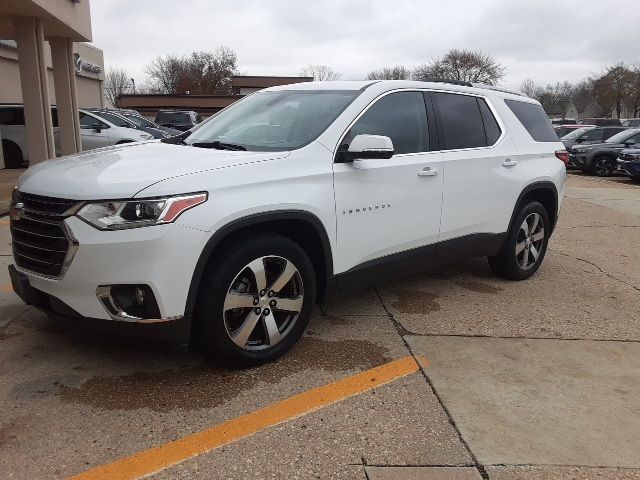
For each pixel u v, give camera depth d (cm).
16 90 1881
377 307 466
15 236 335
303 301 362
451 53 6906
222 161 331
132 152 371
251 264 328
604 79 7238
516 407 316
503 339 409
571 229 856
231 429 284
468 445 278
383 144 354
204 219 301
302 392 322
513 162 510
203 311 316
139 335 302
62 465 253
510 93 557
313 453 268
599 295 519
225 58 8044
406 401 317
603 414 312
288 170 345
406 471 257
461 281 548
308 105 413
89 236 289
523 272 551
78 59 2431
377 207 395
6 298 450
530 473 259
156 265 290
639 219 966
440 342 399
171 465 256
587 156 1888
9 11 1073
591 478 257
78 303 301
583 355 387
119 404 303
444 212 449
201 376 336
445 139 457
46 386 319
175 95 5112
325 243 365
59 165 348
